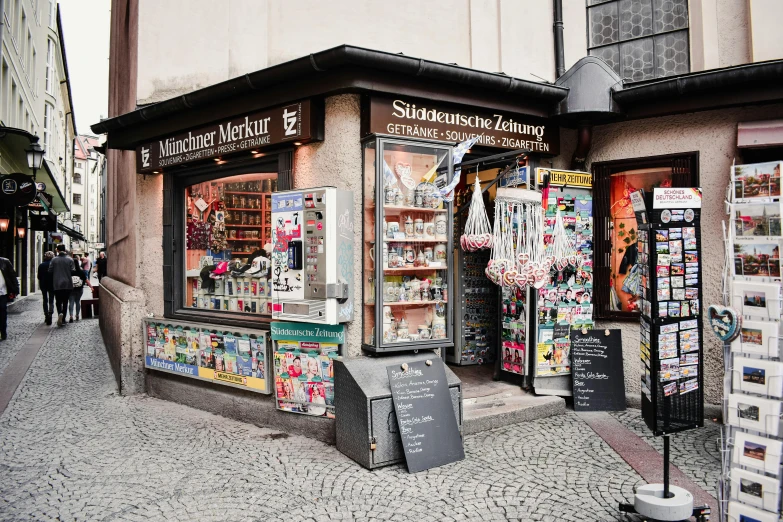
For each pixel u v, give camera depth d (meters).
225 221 6.31
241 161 5.95
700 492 3.94
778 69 5.28
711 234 5.93
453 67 5.18
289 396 5.21
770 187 2.85
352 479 4.20
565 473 4.31
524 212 5.44
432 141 5.12
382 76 5.01
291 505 3.78
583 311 6.27
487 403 5.75
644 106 6.06
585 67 6.00
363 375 4.58
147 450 4.84
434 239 5.25
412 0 6.10
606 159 6.46
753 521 2.77
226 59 6.27
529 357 6.16
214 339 5.91
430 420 4.52
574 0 6.80
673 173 6.09
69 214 49.75
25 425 5.56
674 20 6.45
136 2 7.16
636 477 4.23
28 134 10.80
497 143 5.87
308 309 4.91
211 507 3.75
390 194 5.06
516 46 6.51
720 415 5.73
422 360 4.74
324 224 4.82
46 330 12.49
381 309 4.90
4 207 14.02
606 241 6.42
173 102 5.95
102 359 9.02
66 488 4.06
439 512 3.67
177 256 6.67
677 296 3.78
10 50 15.49
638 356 6.20
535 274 5.19
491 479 4.20
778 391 2.73
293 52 6.03
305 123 5.11
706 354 5.92
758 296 2.82
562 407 5.93
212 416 5.88
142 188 7.03
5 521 3.57
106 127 6.93
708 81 5.55
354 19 5.96
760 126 5.56
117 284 8.93
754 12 5.88
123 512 3.69
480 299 7.63
